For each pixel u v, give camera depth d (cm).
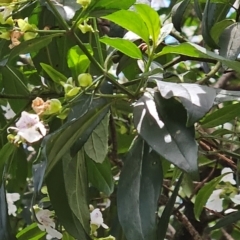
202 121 57
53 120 53
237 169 63
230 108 56
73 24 46
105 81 50
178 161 40
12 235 50
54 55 63
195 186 79
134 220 44
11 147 49
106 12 45
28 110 58
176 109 44
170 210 48
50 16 62
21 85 64
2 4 47
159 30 46
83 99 46
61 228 56
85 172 53
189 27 97
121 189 46
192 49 44
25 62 83
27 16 64
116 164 66
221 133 63
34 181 39
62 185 52
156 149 41
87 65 53
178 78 56
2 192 51
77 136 46
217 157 71
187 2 58
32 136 43
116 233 56
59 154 46
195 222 75
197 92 40
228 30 53
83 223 51
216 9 62
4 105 82
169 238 82
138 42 64
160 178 45
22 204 89
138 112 45
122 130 71
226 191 66
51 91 58
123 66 65
